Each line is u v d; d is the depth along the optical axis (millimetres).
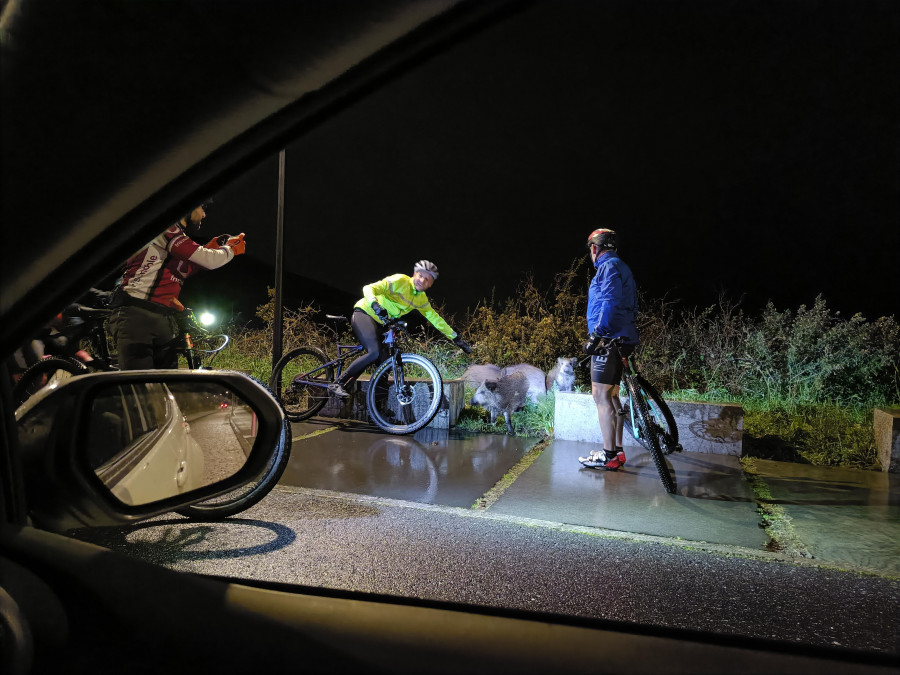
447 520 3699
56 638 648
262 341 10289
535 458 5418
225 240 5125
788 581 2883
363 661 607
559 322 9094
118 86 429
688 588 2783
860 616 2533
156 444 2107
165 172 492
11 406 840
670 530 3602
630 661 629
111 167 461
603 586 2787
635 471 5016
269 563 2961
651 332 9406
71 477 1016
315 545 3230
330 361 7020
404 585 2740
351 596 889
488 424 6883
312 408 7039
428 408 6766
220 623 647
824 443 5984
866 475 5039
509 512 3887
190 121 455
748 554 3225
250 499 3582
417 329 9617
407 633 657
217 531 3410
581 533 3512
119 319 4715
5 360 592
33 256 497
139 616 652
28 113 436
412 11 405
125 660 623
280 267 7379
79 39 418
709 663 636
